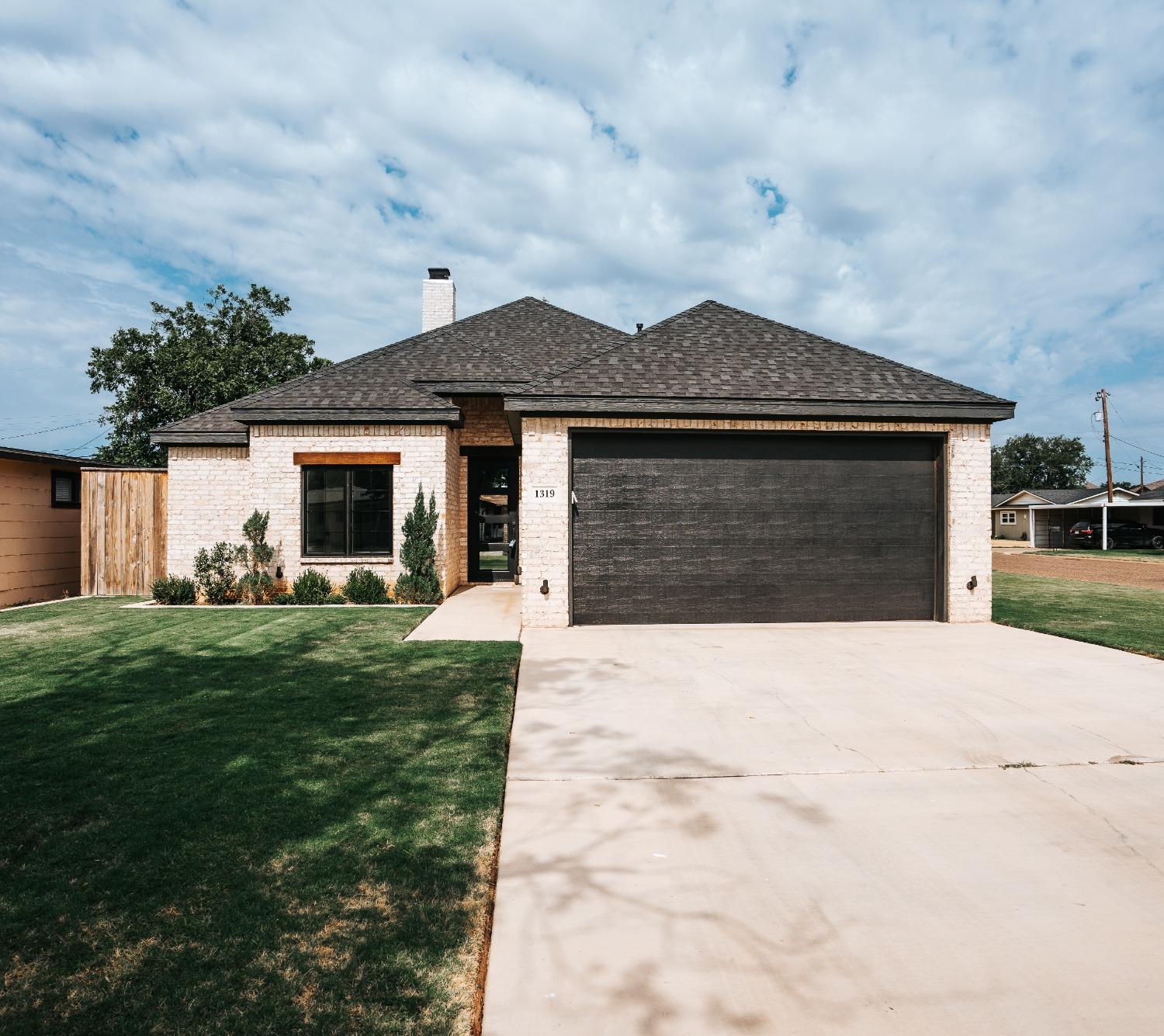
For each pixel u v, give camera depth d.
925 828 3.67
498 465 14.82
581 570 9.84
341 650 7.74
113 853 3.25
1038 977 2.53
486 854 3.30
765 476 10.09
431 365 13.93
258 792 3.93
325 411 11.98
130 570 13.45
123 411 24.20
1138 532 36.56
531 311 16.94
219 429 13.25
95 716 5.29
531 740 4.99
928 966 2.58
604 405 9.57
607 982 2.48
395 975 2.46
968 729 5.23
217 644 8.03
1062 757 4.68
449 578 12.93
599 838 3.55
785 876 3.20
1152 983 2.51
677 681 6.66
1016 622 10.16
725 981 2.49
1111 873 3.24
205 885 3.00
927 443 10.39
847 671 7.06
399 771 4.25
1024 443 84.56
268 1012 2.27
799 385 10.16
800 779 4.31
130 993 2.35
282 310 27.11
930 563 10.37
